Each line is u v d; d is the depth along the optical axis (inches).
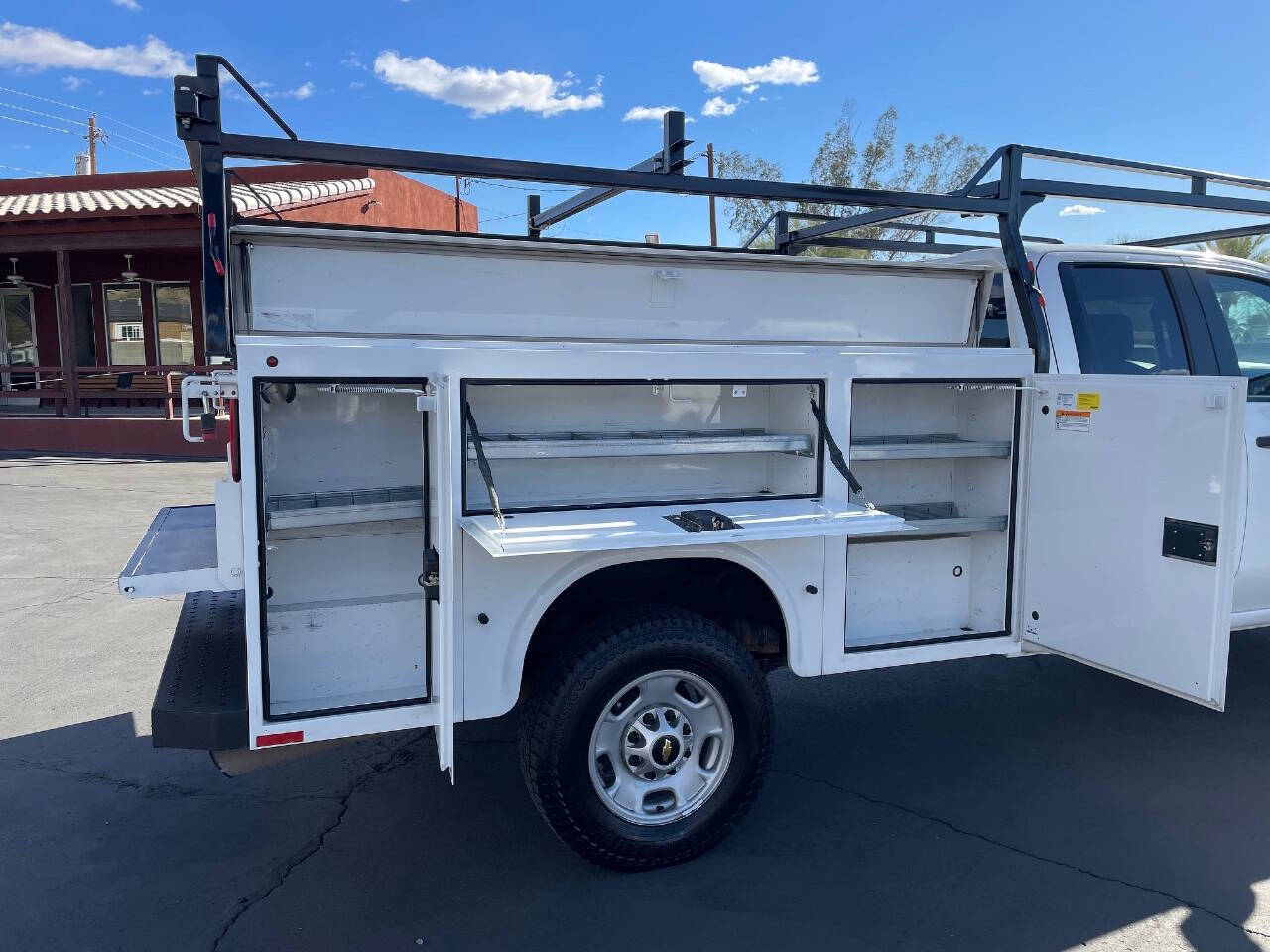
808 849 139.8
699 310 156.6
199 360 746.2
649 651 126.6
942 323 173.8
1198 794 156.7
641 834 131.0
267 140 118.7
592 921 122.4
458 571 120.2
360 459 124.6
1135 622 138.8
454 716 121.8
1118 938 117.5
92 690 206.1
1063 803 153.6
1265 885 129.4
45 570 317.4
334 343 110.9
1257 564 173.3
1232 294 185.5
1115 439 140.1
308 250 133.6
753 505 135.5
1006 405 155.1
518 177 130.6
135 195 725.9
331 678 122.2
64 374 681.0
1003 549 157.0
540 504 131.8
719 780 135.8
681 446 134.3
